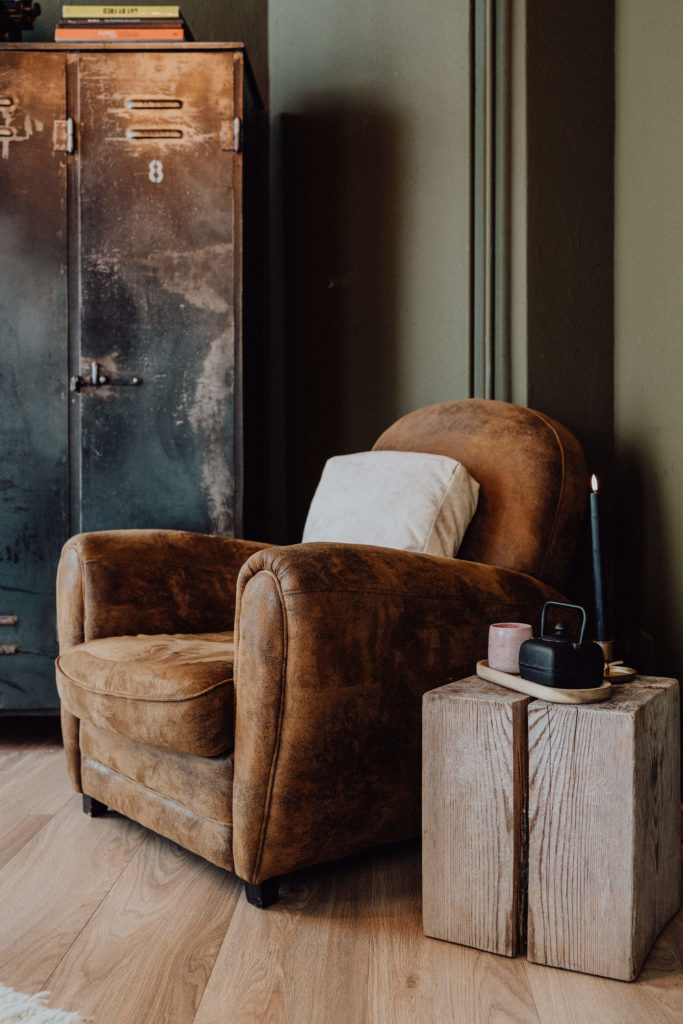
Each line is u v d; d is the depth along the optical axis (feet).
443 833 4.02
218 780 4.38
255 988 3.57
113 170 7.45
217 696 4.25
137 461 7.48
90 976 3.66
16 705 7.48
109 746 5.25
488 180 7.59
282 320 9.03
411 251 8.39
